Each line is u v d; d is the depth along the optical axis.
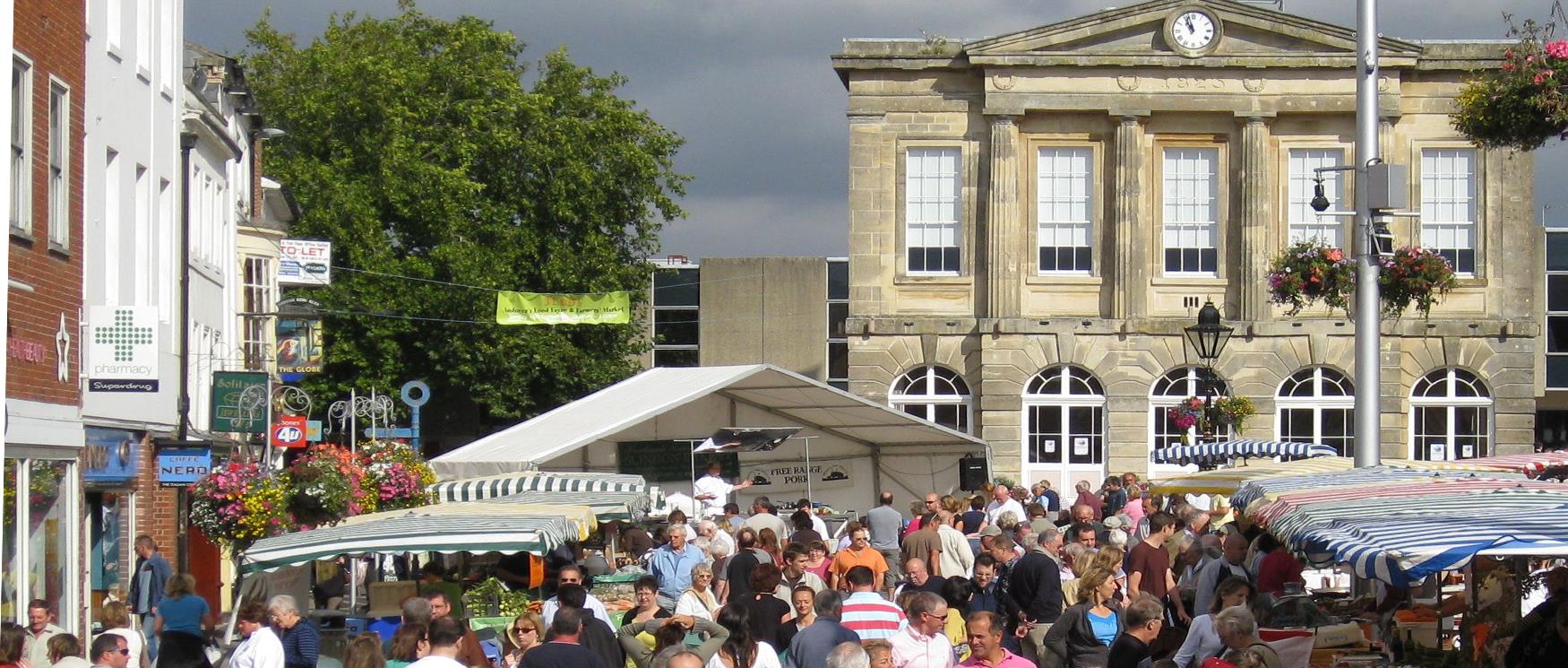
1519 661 13.65
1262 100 52.22
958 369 52.78
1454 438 52.34
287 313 42.06
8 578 21.44
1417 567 11.19
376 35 66.12
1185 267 52.94
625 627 18.08
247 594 18.69
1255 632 14.16
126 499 29.12
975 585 19.86
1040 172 53.19
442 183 60.75
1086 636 17.47
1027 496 38.56
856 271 53.16
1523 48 17.62
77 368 24.61
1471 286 52.16
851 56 52.97
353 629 19.75
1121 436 52.28
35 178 22.88
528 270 63.00
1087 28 52.16
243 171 45.31
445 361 61.31
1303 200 52.72
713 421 37.00
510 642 17.67
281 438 43.09
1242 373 52.34
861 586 17.83
